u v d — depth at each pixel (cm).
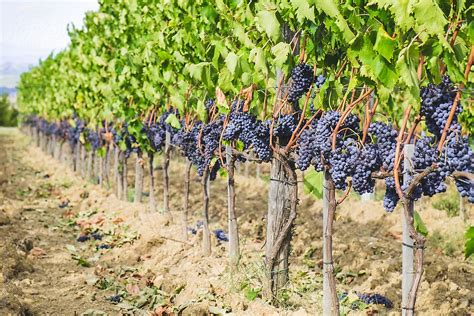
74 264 877
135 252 907
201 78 666
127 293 721
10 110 7650
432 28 351
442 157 412
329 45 530
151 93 975
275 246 634
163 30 853
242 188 1525
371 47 399
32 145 3703
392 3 362
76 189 1577
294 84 564
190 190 1564
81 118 1611
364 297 657
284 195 633
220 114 770
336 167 489
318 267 818
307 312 618
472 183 399
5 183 1775
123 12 1096
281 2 506
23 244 941
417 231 458
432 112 418
